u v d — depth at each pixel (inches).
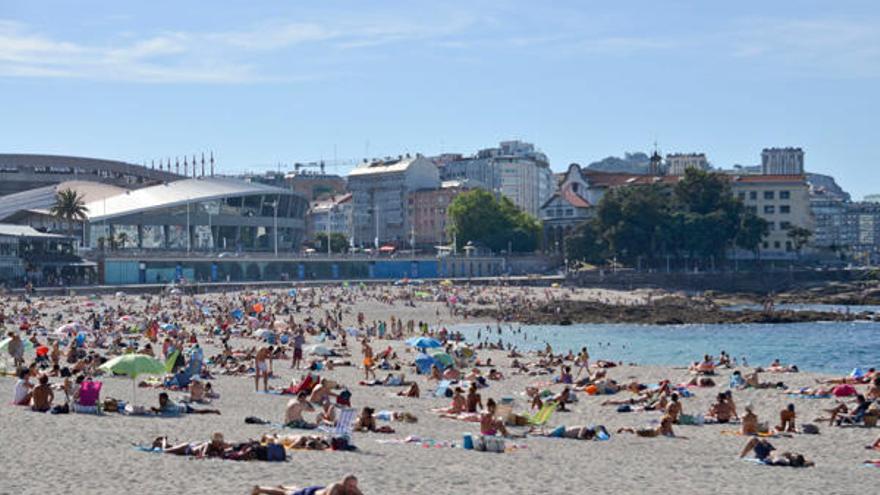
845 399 2202.3
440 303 6584.6
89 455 1285.7
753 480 1302.9
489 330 4975.4
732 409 1910.7
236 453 1291.8
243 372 2605.8
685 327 5378.9
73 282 7288.4
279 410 1876.2
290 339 3629.4
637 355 3882.9
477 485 1205.1
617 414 2038.6
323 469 1250.0
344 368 2842.0
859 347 4143.7
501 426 1644.9
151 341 3420.3
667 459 1466.5
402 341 3971.5
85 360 2431.1
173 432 1514.5
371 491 1146.7
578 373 2770.7
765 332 4997.5
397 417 1802.4
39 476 1153.4
